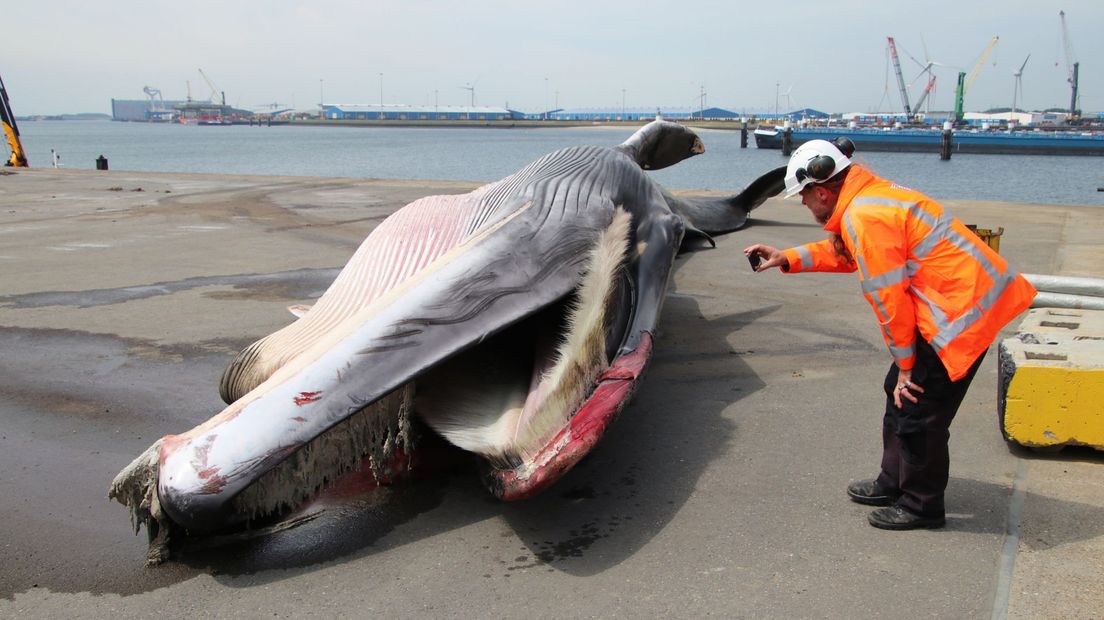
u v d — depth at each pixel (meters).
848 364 6.38
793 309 8.00
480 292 4.20
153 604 3.53
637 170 6.10
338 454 4.29
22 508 4.37
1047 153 63.84
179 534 3.94
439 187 19.89
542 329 4.62
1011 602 3.35
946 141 57.78
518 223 4.62
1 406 5.75
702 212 11.55
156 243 12.04
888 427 4.05
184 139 138.50
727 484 4.45
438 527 4.11
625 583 3.59
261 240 12.27
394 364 3.92
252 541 4.01
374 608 3.46
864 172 3.76
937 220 3.58
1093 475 4.39
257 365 4.87
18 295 8.90
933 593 3.43
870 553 3.75
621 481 4.52
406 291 4.20
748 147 85.56
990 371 6.10
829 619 3.29
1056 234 11.55
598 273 4.54
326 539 4.01
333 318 5.33
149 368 6.52
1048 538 3.80
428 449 4.92
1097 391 4.42
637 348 4.71
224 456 3.65
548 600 3.48
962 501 4.16
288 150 86.81
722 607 3.39
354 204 16.47
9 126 28.81
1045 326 5.45
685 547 3.86
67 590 3.64
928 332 3.59
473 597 3.52
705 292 8.73
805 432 5.10
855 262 3.98
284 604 3.51
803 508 4.18
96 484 4.63
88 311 8.23
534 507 4.27
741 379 6.08
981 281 3.54
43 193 18.80
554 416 3.96
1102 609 3.27
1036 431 4.57
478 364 4.74
